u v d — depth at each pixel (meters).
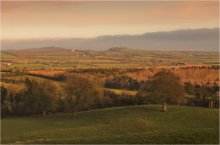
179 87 81.81
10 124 76.00
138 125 66.88
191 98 91.56
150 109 80.12
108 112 80.62
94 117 77.81
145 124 67.19
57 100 93.50
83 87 88.56
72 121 77.25
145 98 86.25
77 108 88.50
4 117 88.62
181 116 72.69
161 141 37.09
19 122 78.94
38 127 71.50
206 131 39.69
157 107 82.19
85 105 88.44
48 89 93.81
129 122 69.06
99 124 69.62
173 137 38.12
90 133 59.66
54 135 56.72
